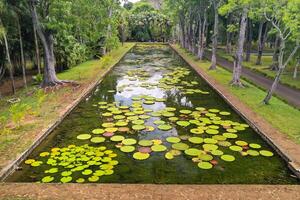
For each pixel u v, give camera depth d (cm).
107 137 1112
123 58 3531
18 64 2455
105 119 1308
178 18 4762
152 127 1208
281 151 960
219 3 2409
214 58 2542
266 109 1380
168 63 3112
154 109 1466
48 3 1778
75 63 2825
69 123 1259
